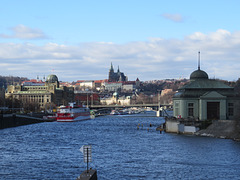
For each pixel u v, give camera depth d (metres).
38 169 103.00
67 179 92.62
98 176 94.81
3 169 103.00
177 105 199.50
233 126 166.00
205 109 187.50
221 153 122.94
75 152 132.12
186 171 99.44
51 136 190.25
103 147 144.25
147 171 99.75
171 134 186.00
